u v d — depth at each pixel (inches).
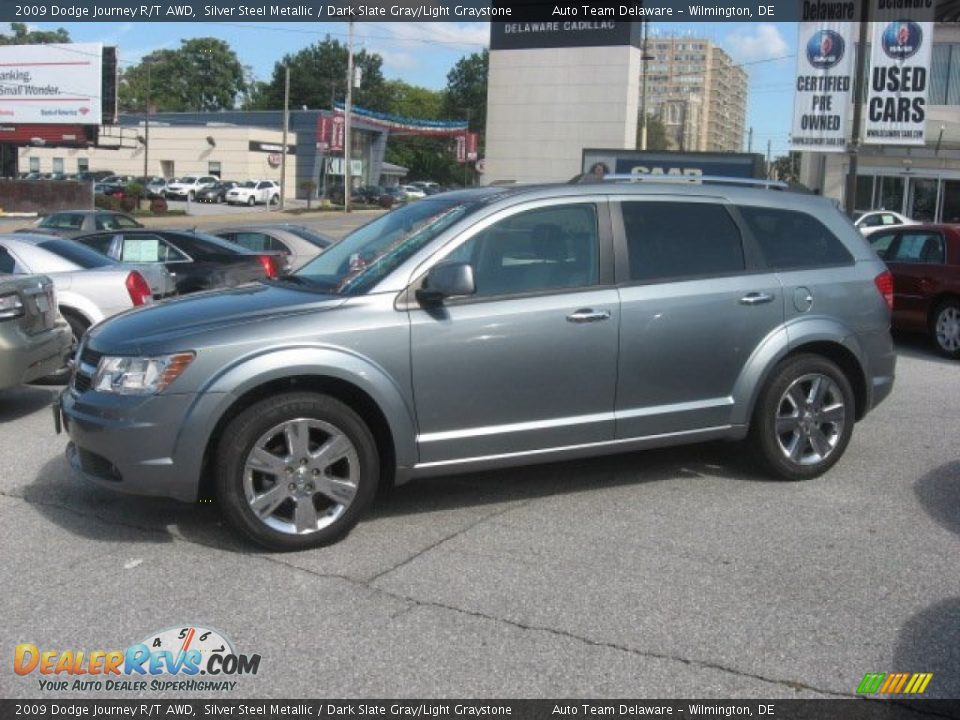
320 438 187.2
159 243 477.1
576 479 233.3
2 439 276.4
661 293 212.2
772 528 200.1
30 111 2297.0
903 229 462.6
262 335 181.5
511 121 1566.2
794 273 229.8
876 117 895.1
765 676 139.4
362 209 2508.6
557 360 201.9
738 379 222.4
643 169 1081.4
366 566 179.3
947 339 427.5
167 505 213.2
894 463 250.7
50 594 166.7
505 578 173.8
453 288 185.2
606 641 149.6
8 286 286.5
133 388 179.3
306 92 4616.1
